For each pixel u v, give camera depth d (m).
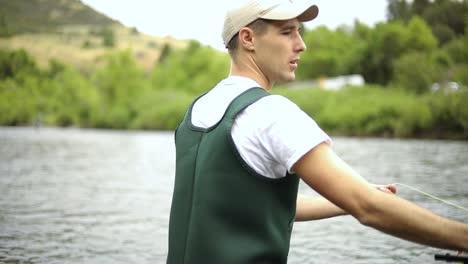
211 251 1.59
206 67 87.38
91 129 78.69
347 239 6.31
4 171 15.27
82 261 5.23
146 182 12.54
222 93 1.71
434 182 11.68
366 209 1.45
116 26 168.75
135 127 73.06
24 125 86.00
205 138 1.66
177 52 92.50
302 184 11.31
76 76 86.25
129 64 82.81
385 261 5.28
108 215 7.86
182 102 71.25
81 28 167.50
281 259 1.61
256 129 1.55
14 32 147.25
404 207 1.44
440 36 82.44
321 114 54.00
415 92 55.53
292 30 1.71
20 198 9.64
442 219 1.44
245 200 1.57
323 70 90.38
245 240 1.58
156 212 8.16
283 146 1.51
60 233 6.54
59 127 84.38
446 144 33.00
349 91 56.97
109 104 81.06
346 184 1.47
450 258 1.77
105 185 11.88
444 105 41.94
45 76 93.31
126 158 21.39
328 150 1.51
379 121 48.62
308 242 6.16
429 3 93.44
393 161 18.50
